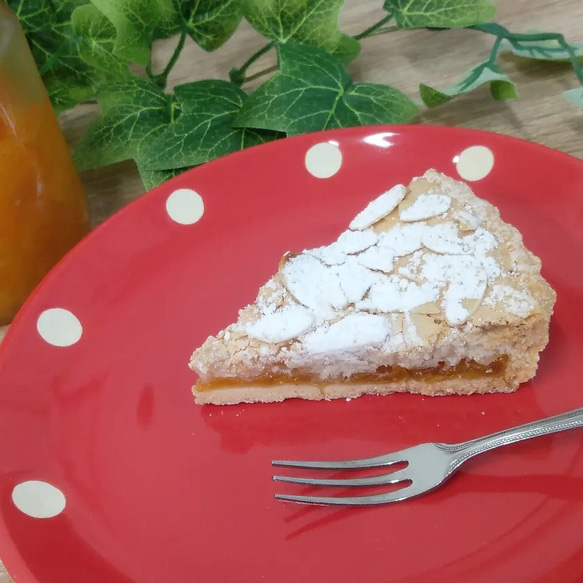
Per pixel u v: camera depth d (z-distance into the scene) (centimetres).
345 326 28
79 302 31
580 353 29
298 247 32
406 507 26
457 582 25
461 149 33
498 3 41
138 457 28
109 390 29
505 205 32
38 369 29
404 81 38
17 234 30
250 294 31
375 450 28
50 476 27
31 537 26
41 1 35
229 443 28
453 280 29
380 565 25
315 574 25
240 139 35
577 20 39
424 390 29
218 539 26
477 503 26
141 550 26
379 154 33
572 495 26
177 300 31
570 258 30
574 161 31
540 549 25
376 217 30
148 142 35
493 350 28
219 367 29
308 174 34
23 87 30
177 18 36
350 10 42
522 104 36
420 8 36
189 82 39
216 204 33
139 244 32
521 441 27
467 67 38
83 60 36
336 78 35
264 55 40
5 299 32
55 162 31
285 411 29
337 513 26
